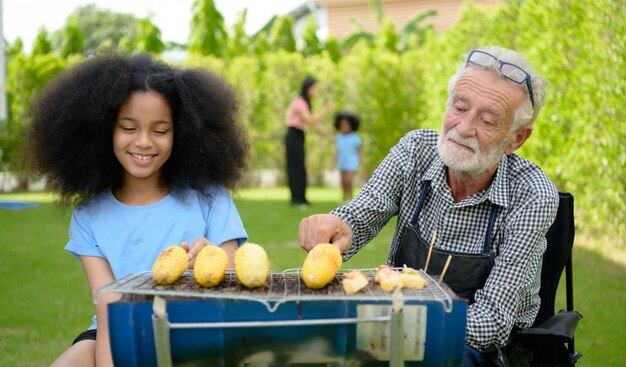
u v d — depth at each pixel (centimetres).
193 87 264
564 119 652
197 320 165
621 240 627
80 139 256
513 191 242
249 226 827
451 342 169
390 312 162
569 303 270
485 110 231
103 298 230
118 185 264
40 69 1406
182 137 261
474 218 245
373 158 1446
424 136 267
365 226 257
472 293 239
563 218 257
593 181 618
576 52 644
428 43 1398
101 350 226
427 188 255
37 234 801
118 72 248
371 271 209
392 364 163
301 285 184
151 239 255
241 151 280
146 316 167
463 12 962
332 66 1487
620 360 367
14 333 429
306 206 1055
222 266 178
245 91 1489
